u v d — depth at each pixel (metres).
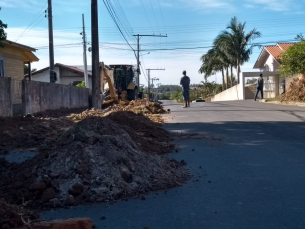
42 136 13.52
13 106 20.00
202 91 80.62
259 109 23.38
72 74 54.19
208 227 5.79
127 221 6.07
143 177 7.64
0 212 5.30
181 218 6.15
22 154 11.21
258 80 34.00
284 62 28.88
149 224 5.94
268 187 7.61
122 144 8.09
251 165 9.29
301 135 13.16
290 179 8.12
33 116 19.86
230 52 49.38
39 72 53.31
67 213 6.46
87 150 7.52
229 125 15.88
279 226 5.77
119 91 33.84
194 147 11.40
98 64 24.25
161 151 10.58
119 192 7.11
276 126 15.36
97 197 6.90
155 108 22.28
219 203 6.79
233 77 59.72
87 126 8.17
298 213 6.27
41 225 5.16
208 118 18.72
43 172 7.40
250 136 13.12
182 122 17.25
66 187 7.03
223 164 9.41
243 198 7.02
